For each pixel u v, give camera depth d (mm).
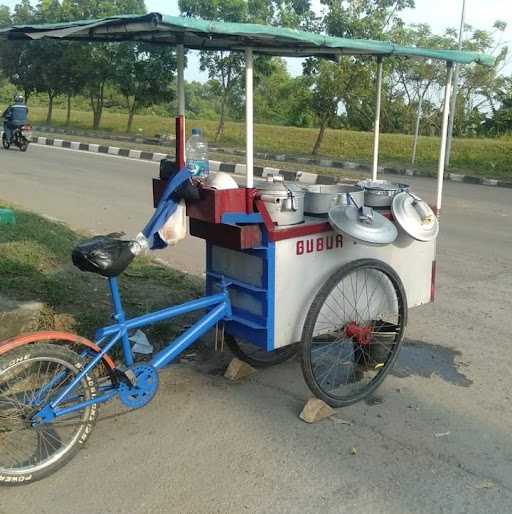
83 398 2818
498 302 5133
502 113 21156
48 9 26141
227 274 3307
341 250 3326
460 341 4324
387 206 3607
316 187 3578
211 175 3135
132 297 4699
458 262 6340
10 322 3953
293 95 19719
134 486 2643
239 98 23000
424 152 17234
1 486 2619
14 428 2676
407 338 4363
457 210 9406
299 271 3166
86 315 4207
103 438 3002
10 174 11992
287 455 2875
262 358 3793
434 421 3221
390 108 20234
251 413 3254
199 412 3252
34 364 2982
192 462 2814
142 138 21047
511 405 3418
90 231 7176
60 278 4883
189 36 3164
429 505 2537
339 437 3039
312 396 3434
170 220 2990
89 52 22484
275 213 3025
